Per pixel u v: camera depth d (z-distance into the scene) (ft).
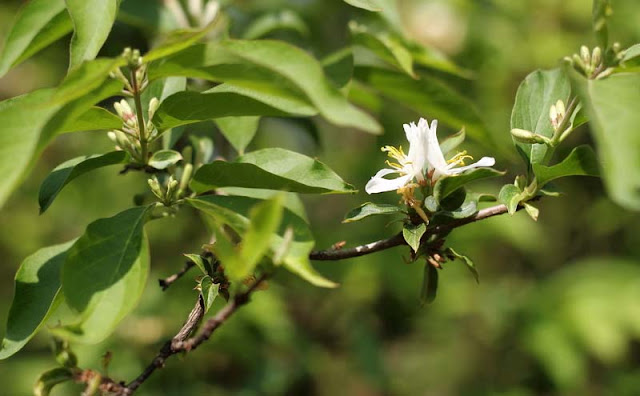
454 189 1.82
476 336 3.18
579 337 2.87
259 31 2.27
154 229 2.78
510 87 3.10
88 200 3.15
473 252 3.11
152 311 2.59
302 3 2.55
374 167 2.84
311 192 1.82
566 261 3.33
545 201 3.31
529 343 2.88
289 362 2.78
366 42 2.04
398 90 2.09
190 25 2.22
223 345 2.66
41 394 1.77
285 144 3.35
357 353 2.89
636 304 2.89
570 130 1.83
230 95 1.78
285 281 2.71
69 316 2.41
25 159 1.66
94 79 1.67
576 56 1.78
